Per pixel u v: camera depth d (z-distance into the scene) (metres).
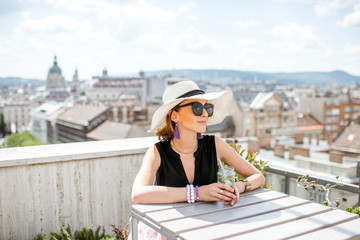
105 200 2.73
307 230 1.10
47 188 2.48
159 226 1.16
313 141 66.50
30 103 152.50
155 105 120.44
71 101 142.88
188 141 1.64
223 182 1.42
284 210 1.29
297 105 99.38
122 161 2.78
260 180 1.59
